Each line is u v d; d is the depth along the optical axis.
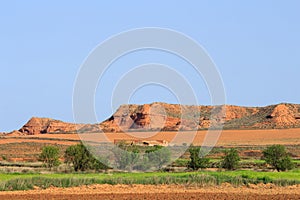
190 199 66.19
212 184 83.12
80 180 82.88
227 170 118.00
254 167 129.75
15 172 108.62
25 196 68.81
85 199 65.94
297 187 81.31
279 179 86.12
